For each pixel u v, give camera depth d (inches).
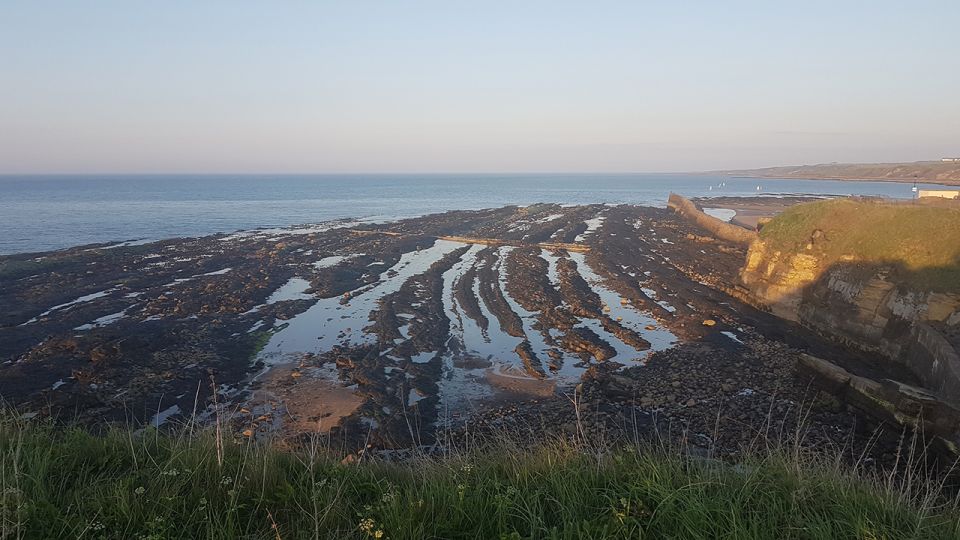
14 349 848.9
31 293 1170.0
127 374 761.6
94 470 232.8
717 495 202.8
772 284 1130.7
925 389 629.0
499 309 1131.9
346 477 233.6
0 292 1177.4
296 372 789.9
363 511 203.3
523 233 2294.5
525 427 628.4
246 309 1105.4
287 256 1686.8
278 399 706.8
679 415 645.9
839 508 198.1
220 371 791.7
